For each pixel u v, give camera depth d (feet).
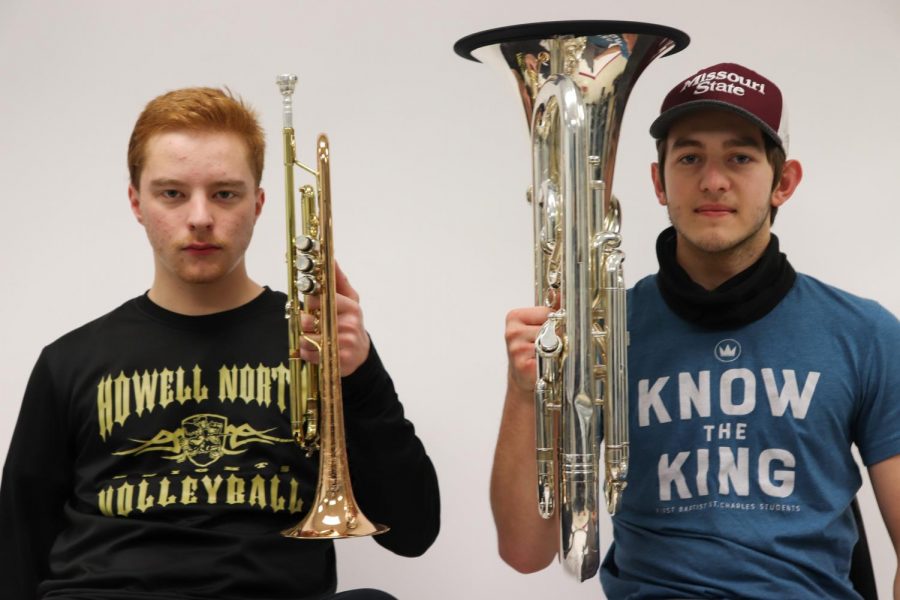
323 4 9.55
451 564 9.54
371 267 9.59
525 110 6.64
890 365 6.67
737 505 6.65
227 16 9.55
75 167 9.52
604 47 6.29
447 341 9.59
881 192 9.39
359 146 9.56
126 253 9.53
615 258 6.09
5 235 9.52
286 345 7.16
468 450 9.56
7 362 9.50
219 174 6.75
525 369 6.42
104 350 7.17
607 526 9.41
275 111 9.55
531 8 9.52
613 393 6.11
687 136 6.68
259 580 6.72
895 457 6.66
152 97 9.55
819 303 6.82
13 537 7.08
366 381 6.93
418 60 9.55
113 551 6.75
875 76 9.37
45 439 7.15
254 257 9.61
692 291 6.82
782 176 7.02
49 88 9.52
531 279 9.57
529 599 9.53
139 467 6.98
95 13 9.52
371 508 7.20
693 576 6.63
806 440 6.63
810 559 6.56
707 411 6.78
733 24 9.46
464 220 9.57
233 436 6.97
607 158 6.51
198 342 7.13
